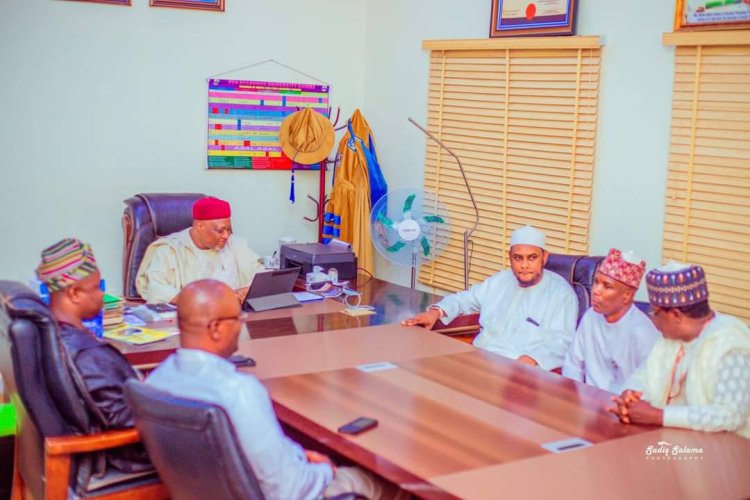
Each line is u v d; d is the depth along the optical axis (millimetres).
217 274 3928
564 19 4000
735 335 2387
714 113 3439
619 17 3797
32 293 2324
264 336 3188
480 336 3578
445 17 4723
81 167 4633
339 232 4953
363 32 5344
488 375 2809
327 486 2193
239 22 4938
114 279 4793
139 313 3334
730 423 2314
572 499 1893
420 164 4934
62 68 4516
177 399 1951
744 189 3373
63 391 2316
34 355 2287
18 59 4414
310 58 5191
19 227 4527
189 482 2025
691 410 2336
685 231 3576
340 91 5320
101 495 2447
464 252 4410
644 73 3709
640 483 1990
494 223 4488
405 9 5004
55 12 4461
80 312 2516
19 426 2656
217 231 3848
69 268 2463
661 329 2510
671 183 3609
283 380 2666
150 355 2883
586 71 3932
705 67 3449
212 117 4934
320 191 5102
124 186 4750
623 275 2941
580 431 2318
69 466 2344
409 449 2152
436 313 3518
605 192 3924
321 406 2443
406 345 3141
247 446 1986
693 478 2029
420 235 4414
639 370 2588
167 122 4812
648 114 3705
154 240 4133
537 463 2088
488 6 4449
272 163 5145
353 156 4906
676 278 2404
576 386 2727
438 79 4734
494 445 2197
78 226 4668
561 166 4094
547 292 3473
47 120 4520
